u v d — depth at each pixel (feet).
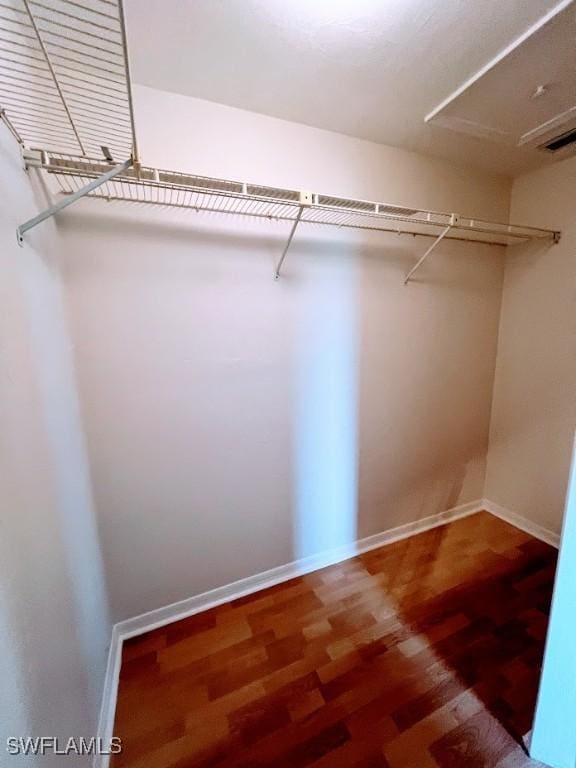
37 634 2.07
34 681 1.96
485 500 7.79
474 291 6.68
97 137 3.65
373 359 5.89
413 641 4.49
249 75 3.72
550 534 6.57
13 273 2.19
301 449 5.56
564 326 6.07
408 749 3.31
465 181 6.11
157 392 4.41
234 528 5.23
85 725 2.91
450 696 3.79
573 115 4.50
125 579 4.59
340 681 3.98
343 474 6.03
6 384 1.93
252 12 2.95
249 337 4.84
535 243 6.36
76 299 3.83
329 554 6.14
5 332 1.98
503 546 6.53
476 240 6.41
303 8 2.93
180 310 4.37
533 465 6.79
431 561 6.14
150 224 4.05
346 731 3.47
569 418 6.15
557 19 3.02
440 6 2.92
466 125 4.73
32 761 1.86
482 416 7.40
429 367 6.51
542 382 6.49
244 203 4.29
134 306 4.12
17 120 2.98
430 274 6.14
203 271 4.41
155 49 3.33
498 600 5.17
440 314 6.40
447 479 7.25
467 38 3.26
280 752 3.32
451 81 3.86
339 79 3.81
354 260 5.39
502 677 3.99
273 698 3.81
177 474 4.70
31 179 2.77
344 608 5.08
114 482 4.35
